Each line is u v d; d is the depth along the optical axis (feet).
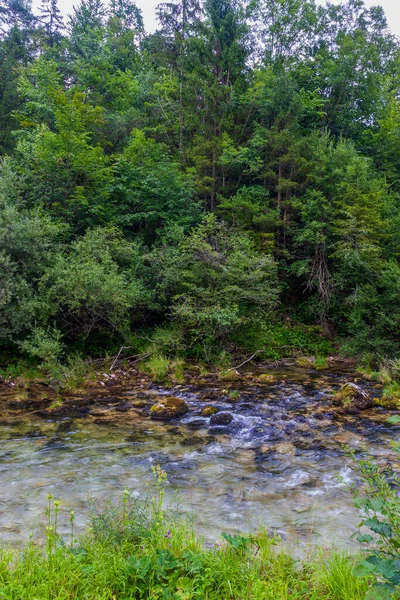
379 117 93.35
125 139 76.64
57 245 46.39
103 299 42.32
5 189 47.93
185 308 45.83
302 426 27.94
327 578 10.32
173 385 39.55
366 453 23.11
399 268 51.03
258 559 11.60
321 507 16.75
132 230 63.26
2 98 88.99
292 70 89.92
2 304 38.68
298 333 58.75
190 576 10.52
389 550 9.43
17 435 26.03
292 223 62.59
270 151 67.00
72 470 20.66
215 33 75.66
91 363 43.88
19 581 9.86
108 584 10.15
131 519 13.15
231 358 48.26
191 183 64.28
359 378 43.01
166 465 21.52
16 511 16.12
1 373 39.68
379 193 58.54
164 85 82.28
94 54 97.04
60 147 55.16
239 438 25.88
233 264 49.26
